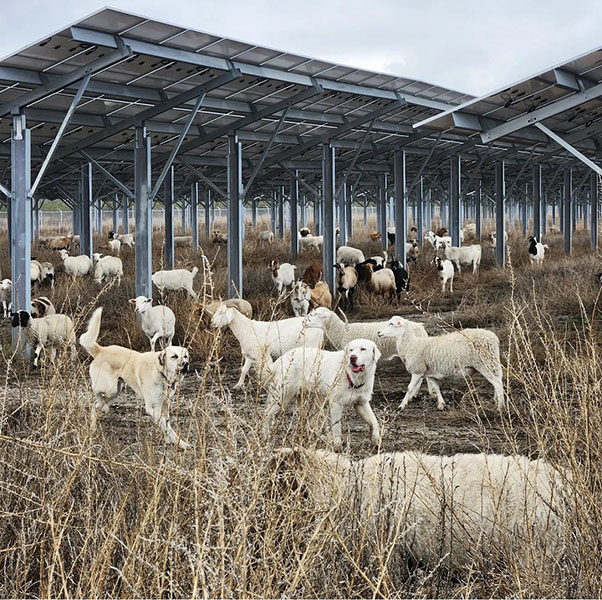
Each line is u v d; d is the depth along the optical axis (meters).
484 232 49.66
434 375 9.83
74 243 36.47
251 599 3.22
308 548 3.43
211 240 38.81
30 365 12.65
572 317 14.89
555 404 4.23
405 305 20.77
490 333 9.45
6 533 4.29
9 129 16.97
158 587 3.33
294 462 3.97
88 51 13.10
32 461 4.58
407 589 4.19
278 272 22.28
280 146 22.48
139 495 4.24
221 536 3.17
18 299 13.84
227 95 17.27
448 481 4.73
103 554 3.65
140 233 16.92
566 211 34.22
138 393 8.75
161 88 15.72
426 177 38.25
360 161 26.14
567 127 17.58
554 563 4.06
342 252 29.45
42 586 3.57
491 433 8.27
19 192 13.98
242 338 11.07
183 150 19.98
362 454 7.19
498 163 30.19
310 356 8.18
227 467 3.52
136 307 14.43
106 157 21.08
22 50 12.67
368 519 4.10
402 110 21.83
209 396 4.37
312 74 17.38
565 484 4.08
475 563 4.19
